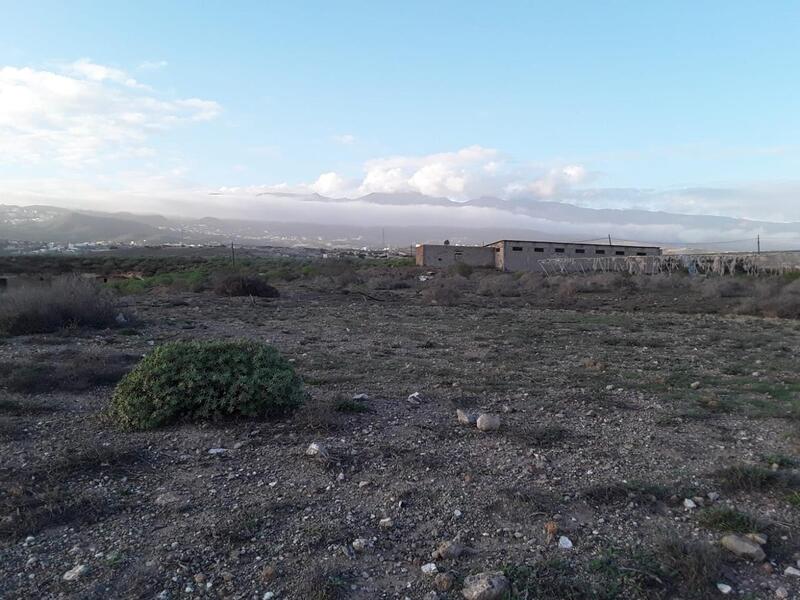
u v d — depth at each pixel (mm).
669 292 37188
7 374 8297
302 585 3291
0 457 5168
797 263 43719
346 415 6660
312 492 4555
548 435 6086
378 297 30781
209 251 122500
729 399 8188
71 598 3139
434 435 6055
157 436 5785
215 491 4543
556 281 42062
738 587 3389
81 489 4520
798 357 12625
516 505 4355
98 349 11141
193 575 3381
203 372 6309
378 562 3582
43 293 14273
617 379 9477
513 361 11266
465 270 54750
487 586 3219
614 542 3852
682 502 4531
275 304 24297
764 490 4773
